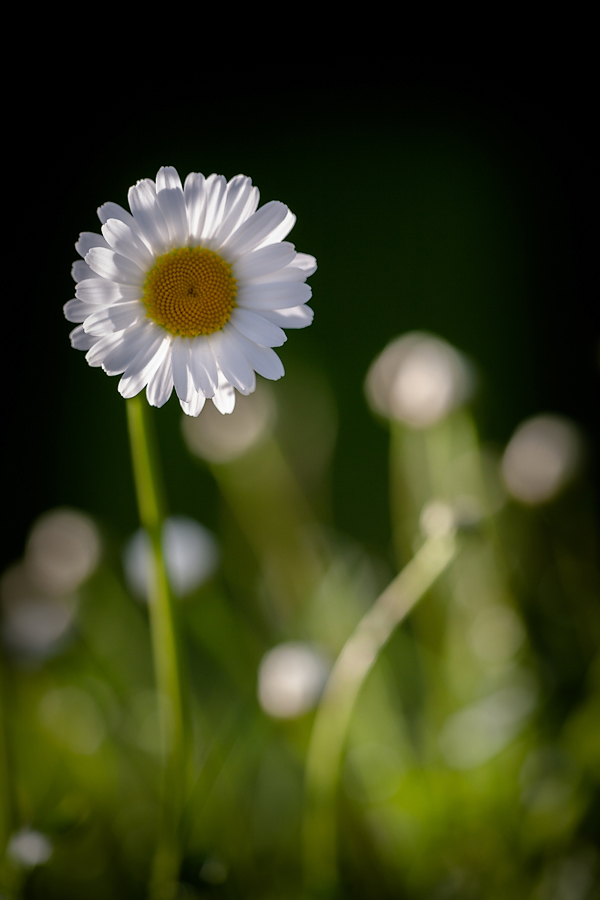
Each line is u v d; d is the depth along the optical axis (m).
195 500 0.81
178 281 0.44
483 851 0.49
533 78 0.85
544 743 0.51
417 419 0.53
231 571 0.67
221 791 0.50
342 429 0.83
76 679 0.54
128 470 0.84
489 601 0.54
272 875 0.50
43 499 0.84
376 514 0.81
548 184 0.85
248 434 0.61
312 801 0.48
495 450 0.63
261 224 0.44
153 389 0.44
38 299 0.86
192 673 0.57
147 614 0.64
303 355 0.83
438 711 0.51
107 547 0.64
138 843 0.50
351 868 0.49
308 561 0.61
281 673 0.49
